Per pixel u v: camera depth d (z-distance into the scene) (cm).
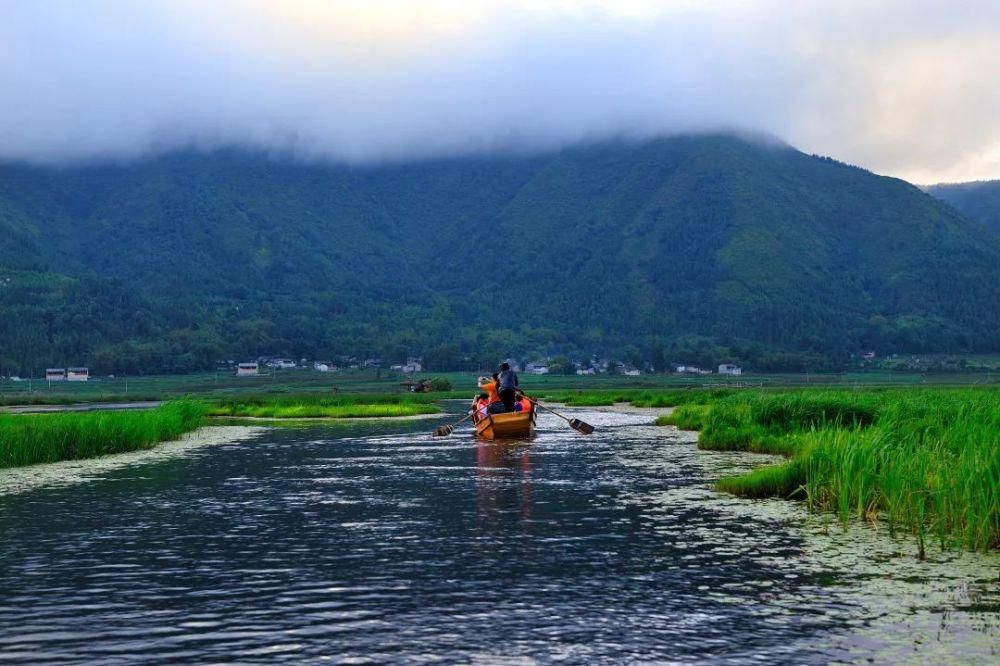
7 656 832
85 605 1009
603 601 1009
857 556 1242
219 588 1081
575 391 14325
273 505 1766
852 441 1730
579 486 2006
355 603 1008
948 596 1026
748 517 1568
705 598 1021
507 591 1056
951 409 2647
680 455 2750
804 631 895
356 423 5378
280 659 820
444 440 3634
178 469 2505
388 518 1588
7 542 1385
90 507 1756
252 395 15100
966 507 1321
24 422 3023
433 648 847
